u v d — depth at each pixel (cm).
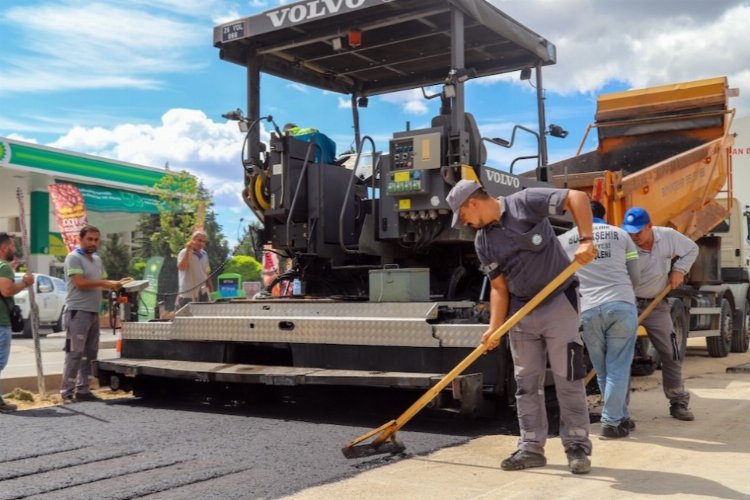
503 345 507
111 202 2306
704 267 1038
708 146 981
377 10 600
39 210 2327
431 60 716
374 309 552
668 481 378
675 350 566
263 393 653
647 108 1032
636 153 1054
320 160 658
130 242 3008
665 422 554
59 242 2506
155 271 1095
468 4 570
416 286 561
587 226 386
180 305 885
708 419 565
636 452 451
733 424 544
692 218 977
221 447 462
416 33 648
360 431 513
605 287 499
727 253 1220
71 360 698
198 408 634
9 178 2169
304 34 654
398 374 513
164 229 2141
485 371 508
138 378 684
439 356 519
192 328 636
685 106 1012
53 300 1792
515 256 404
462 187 406
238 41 670
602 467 411
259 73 693
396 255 629
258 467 409
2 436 505
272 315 601
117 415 595
